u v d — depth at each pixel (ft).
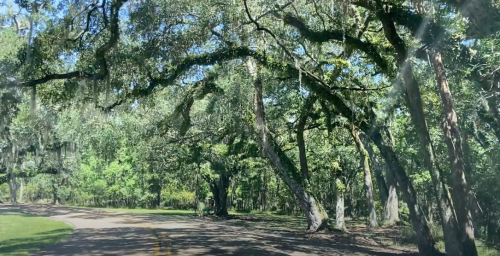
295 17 56.95
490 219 81.61
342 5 49.39
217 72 73.05
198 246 54.54
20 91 57.06
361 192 186.80
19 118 102.06
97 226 95.30
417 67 63.67
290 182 87.92
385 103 74.49
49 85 60.44
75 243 60.29
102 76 54.44
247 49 63.77
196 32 57.88
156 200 247.70
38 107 74.95
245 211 229.66
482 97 48.55
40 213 160.97
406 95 59.62
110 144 122.11
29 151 144.77
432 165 52.80
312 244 64.85
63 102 63.36
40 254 48.96
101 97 65.16
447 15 46.91
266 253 48.85
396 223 116.26
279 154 87.51
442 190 52.29
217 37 63.72
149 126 103.76
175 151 127.24
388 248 66.69
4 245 61.00
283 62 64.08
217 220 137.69
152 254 46.29
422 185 109.60
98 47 55.36
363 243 72.90
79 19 54.08
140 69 56.75
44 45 53.26
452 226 51.24
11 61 53.57
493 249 68.90
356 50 71.05
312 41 55.47
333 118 79.30
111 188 227.81
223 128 101.81
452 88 63.72
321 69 68.08
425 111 74.33
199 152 120.78
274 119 93.50
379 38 61.16
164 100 94.27
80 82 57.82
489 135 77.71
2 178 192.24
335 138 97.35
